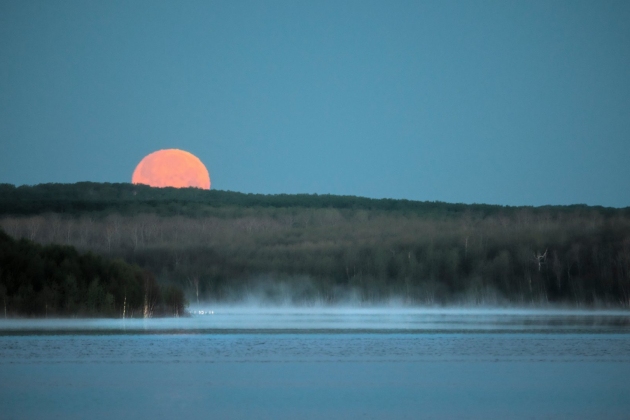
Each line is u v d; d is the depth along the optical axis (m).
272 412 125.94
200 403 132.25
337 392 142.25
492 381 154.00
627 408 129.38
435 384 150.38
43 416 122.31
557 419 121.88
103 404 131.00
